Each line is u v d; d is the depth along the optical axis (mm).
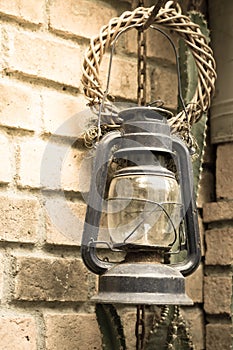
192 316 1716
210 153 1771
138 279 1332
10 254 1477
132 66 1654
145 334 1624
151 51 1688
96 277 1571
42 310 1506
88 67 1449
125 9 1662
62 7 1572
